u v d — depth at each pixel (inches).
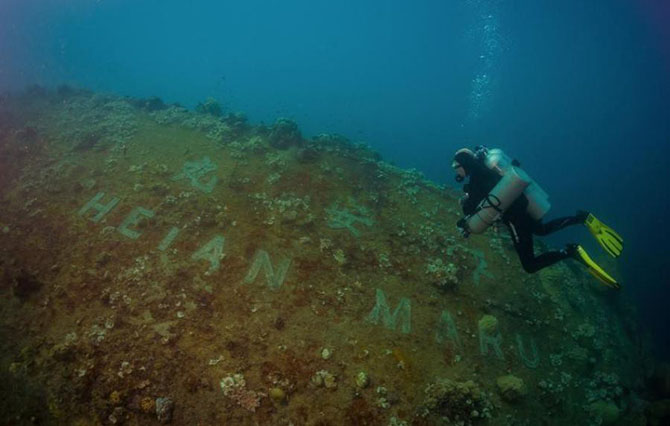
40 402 168.2
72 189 294.8
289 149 373.4
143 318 206.4
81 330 198.5
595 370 262.1
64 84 482.0
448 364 219.3
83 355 186.2
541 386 231.5
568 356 258.2
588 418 232.5
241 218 278.5
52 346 190.7
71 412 165.6
